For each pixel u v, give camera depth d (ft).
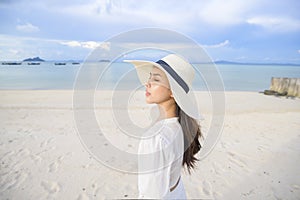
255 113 26.30
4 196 10.39
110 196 10.57
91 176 12.29
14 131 19.17
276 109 28.43
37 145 16.40
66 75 80.23
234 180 12.10
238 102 33.04
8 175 12.29
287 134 19.33
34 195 10.55
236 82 65.00
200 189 11.26
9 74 83.87
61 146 16.21
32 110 26.22
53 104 29.19
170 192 3.64
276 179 12.19
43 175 12.37
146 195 3.16
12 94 37.86
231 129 20.27
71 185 11.45
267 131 20.16
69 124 21.06
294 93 39.88
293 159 14.49
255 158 14.66
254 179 12.17
